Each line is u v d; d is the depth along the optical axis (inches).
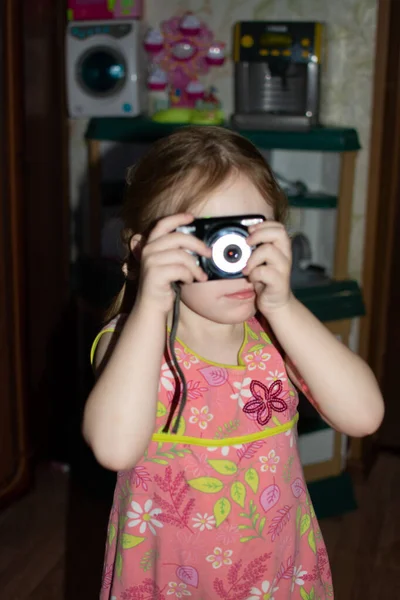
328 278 82.7
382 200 86.3
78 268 86.7
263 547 38.0
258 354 38.9
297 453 40.3
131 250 37.9
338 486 83.9
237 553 37.7
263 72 81.4
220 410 37.6
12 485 83.7
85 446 88.0
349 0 82.5
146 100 88.8
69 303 94.1
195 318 38.4
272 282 34.4
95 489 86.5
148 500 37.6
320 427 82.8
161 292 33.4
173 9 87.8
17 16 74.4
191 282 34.0
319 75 80.6
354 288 81.0
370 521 82.7
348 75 84.4
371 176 85.8
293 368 39.2
